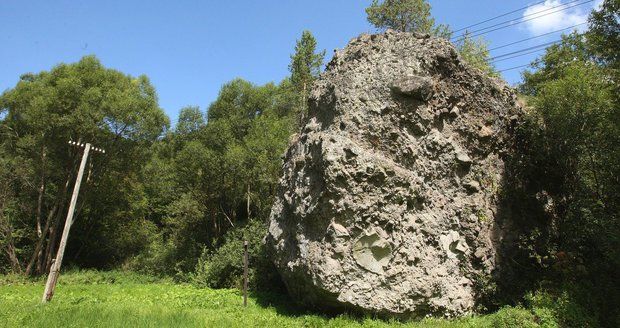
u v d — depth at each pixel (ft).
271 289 62.44
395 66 47.29
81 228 110.63
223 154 96.99
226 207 105.29
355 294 40.22
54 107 83.76
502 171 48.24
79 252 108.58
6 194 92.63
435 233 43.24
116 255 115.85
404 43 49.32
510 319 36.17
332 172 41.88
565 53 72.43
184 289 69.72
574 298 37.99
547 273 42.86
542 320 35.53
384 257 41.19
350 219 41.45
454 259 43.62
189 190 98.78
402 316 40.73
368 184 41.96
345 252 40.81
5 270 94.79
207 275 73.97
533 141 49.24
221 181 96.94
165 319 37.88
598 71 50.67
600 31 46.60
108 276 89.51
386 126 44.96
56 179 100.73
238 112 113.80
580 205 46.39
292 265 45.62
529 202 47.85
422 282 41.16
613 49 46.24
